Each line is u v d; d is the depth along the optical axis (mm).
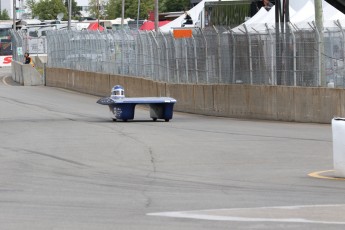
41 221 25531
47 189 33125
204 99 82750
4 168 40531
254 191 32125
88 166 41562
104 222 25250
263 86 74750
